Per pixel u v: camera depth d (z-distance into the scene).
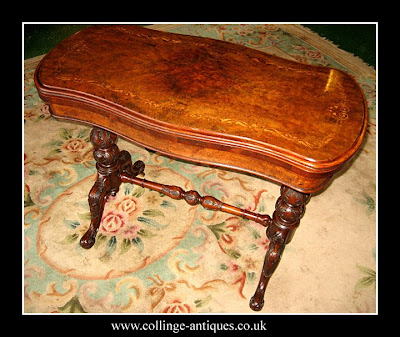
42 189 1.87
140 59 1.32
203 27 3.11
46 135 2.17
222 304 1.47
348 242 1.69
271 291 1.51
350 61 2.80
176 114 1.10
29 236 1.67
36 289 1.49
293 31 3.13
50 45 2.87
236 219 1.76
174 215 1.77
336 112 1.14
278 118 1.11
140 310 1.44
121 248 1.63
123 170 1.70
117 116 1.15
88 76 1.23
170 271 1.56
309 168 0.98
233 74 1.28
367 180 1.96
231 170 2.01
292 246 1.67
